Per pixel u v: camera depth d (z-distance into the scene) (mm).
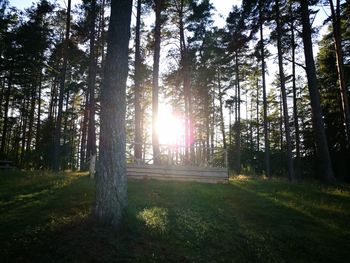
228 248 7355
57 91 40688
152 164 15484
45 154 30359
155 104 19406
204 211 9945
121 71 8062
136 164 15406
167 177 15383
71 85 28688
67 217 8070
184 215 9188
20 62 31016
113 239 6711
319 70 30125
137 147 18672
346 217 9820
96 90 29406
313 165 36750
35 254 5945
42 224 7582
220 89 39062
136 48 20750
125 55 8219
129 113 41500
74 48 24797
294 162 39750
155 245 6906
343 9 20953
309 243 7887
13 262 5676
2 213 8633
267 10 20719
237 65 32219
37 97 41156
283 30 22453
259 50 24797
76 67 31359
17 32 29766
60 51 25562
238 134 33969
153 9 21859
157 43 20859
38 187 12500
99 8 24578
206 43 28953
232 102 34594
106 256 6082
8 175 16531
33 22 27875
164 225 8055
